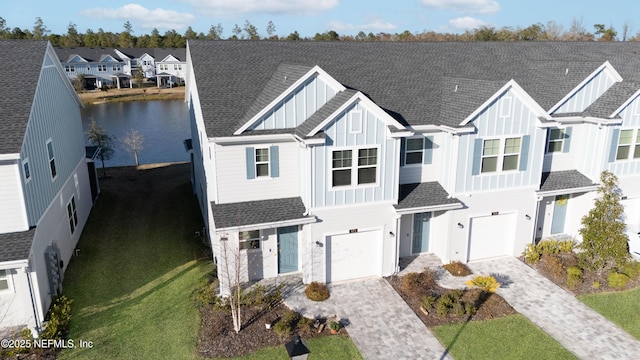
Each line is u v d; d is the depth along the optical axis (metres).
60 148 21.22
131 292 18.36
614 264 20.09
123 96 90.56
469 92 20.23
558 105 21.25
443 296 17.33
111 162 45.91
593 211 19.62
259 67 22.00
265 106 17.83
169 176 34.91
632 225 23.84
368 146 17.89
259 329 15.98
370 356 14.80
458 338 15.69
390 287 18.89
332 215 18.30
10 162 15.09
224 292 17.91
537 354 14.94
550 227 23.36
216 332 15.73
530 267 20.55
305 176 17.83
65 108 22.80
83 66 98.94
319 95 18.41
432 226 21.50
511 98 19.19
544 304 17.72
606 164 21.72
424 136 20.12
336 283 19.23
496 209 20.56
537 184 20.84
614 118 20.69
